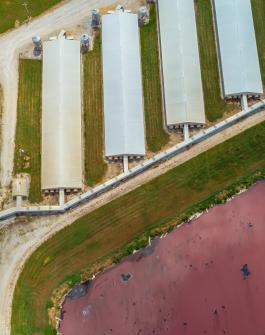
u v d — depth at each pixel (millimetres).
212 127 53406
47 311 48375
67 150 51812
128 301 48844
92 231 50844
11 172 52344
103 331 48031
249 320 48250
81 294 49062
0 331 47812
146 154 53219
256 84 54688
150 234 50500
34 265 49812
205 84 55812
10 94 55219
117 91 53812
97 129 53969
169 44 55781
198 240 50719
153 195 51906
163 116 54562
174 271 49781
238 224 51281
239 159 53188
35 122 54125
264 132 54156
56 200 51531
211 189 52156
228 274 49688
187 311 48500
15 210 50469
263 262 50094
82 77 55938
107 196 51875
